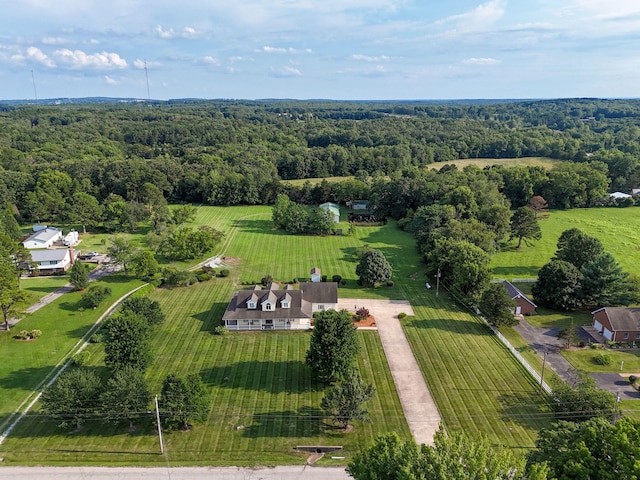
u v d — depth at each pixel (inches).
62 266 3420.3
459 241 3184.1
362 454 1218.6
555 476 1126.4
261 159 6904.5
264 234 4505.4
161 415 1680.6
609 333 2432.3
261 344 2368.4
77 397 1695.4
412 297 3009.4
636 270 3400.6
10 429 1721.2
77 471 1507.1
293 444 1647.4
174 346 2332.7
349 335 2015.3
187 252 3617.1
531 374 2096.5
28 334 2409.0
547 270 2849.4
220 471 1513.3
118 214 4574.3
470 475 1031.6
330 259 3769.7
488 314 2532.0
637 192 5940.0
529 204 5315.0
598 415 1680.6
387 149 7490.2
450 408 1859.0
